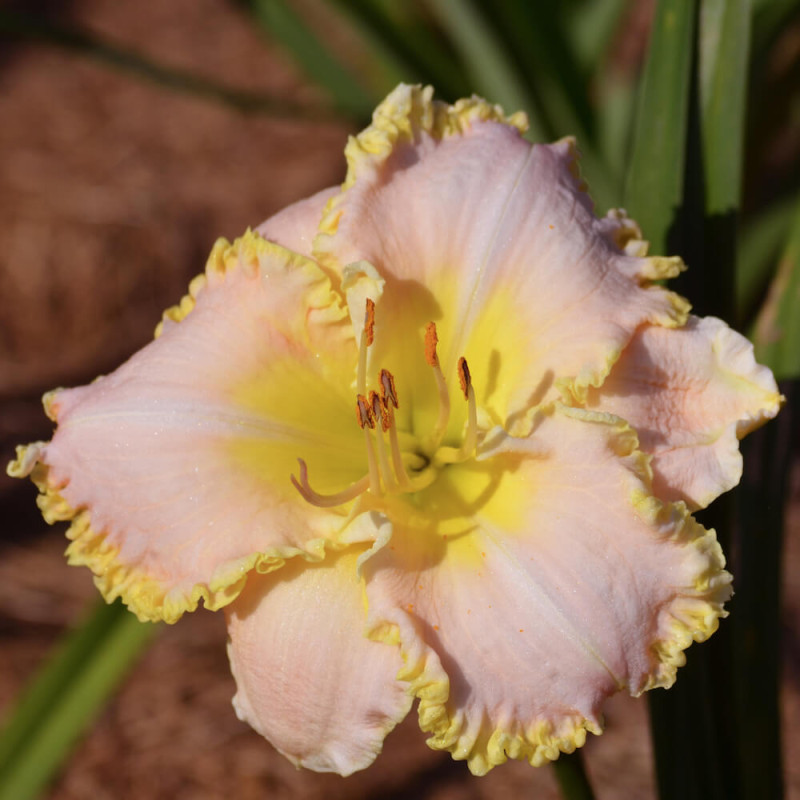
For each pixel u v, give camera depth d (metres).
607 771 0.90
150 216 1.69
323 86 0.93
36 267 1.60
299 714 0.58
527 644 0.56
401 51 0.88
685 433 0.58
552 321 0.59
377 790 0.91
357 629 0.57
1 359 1.55
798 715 0.92
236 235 1.68
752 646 0.63
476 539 0.58
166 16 2.23
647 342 0.58
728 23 0.63
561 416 0.57
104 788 0.93
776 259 0.82
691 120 0.62
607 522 0.57
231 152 1.88
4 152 1.85
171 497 0.58
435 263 0.59
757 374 0.58
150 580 0.58
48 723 0.68
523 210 0.59
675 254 0.63
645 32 1.87
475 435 0.58
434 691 0.56
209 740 0.97
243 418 0.59
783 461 0.63
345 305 0.59
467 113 0.60
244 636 0.58
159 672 1.04
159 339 0.60
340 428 0.60
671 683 0.56
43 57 2.13
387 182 0.60
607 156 0.91
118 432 0.59
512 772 0.92
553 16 0.79
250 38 2.13
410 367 0.60
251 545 0.58
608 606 0.56
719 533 0.62
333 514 0.59
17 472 0.59
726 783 0.63
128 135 1.92
